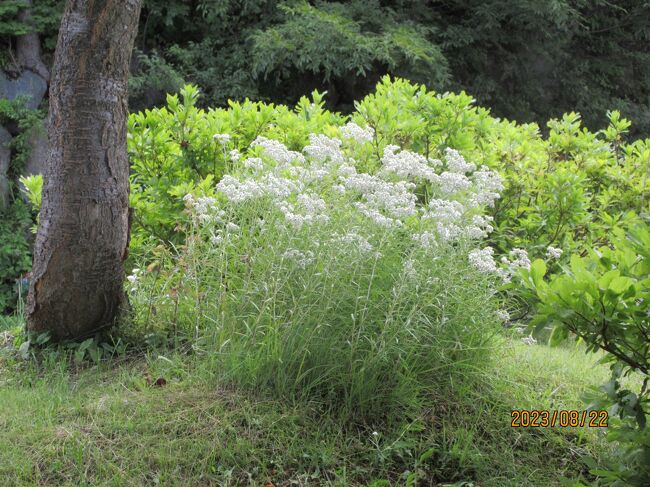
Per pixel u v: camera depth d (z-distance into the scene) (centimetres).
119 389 414
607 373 510
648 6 1828
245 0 1466
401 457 374
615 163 777
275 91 1502
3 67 1179
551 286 307
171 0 1406
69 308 465
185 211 462
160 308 489
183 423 374
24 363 465
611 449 401
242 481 349
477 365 430
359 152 589
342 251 401
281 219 432
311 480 355
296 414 384
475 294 442
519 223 685
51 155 452
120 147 462
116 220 464
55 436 363
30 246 1053
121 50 449
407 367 400
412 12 1595
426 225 447
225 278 443
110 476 342
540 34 1728
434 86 1520
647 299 296
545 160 709
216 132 595
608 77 1878
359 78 1514
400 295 393
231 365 404
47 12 1229
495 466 384
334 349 399
